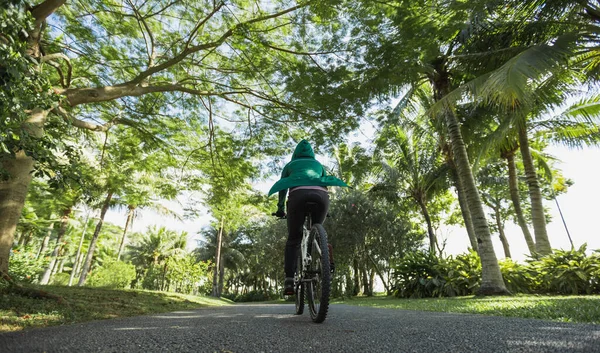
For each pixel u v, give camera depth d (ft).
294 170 10.02
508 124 33.55
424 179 60.44
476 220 32.91
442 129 41.86
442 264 39.34
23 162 16.28
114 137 34.27
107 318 11.23
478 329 6.32
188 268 86.12
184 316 11.38
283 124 29.40
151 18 24.90
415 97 42.06
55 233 108.37
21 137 9.34
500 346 4.37
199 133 32.53
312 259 9.00
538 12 29.04
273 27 24.16
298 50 23.09
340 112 23.56
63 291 16.87
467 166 34.19
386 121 24.93
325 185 9.69
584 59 29.07
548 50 23.16
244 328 6.97
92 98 20.45
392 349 4.39
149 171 37.01
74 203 77.92
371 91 22.02
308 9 20.47
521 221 48.91
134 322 8.88
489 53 31.65
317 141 26.66
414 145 60.85
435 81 36.24
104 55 25.16
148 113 29.78
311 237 9.21
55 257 74.43
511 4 28.89
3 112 8.27
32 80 9.21
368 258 63.93
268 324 7.82
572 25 28.81
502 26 31.22
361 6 19.36
